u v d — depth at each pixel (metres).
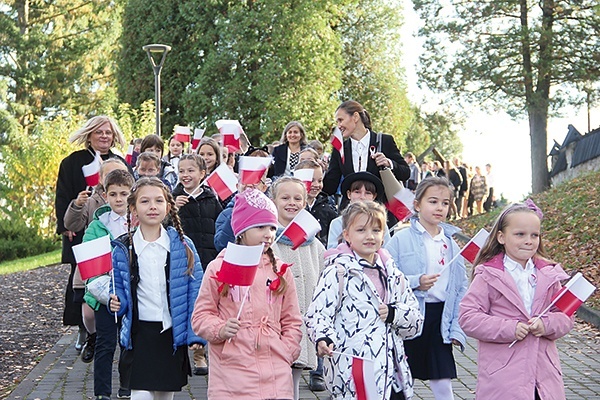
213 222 9.72
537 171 37.22
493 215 27.64
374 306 5.93
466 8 36.09
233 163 12.08
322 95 40.66
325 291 5.89
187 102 41.94
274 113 40.00
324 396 8.57
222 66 40.62
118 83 44.06
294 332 5.84
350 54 47.31
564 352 10.81
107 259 6.55
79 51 52.31
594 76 34.84
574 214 19.53
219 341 5.65
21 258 28.66
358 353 5.86
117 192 7.93
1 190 29.20
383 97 47.47
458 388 8.98
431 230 7.12
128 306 6.61
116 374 9.38
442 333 6.88
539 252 6.07
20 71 51.03
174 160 14.15
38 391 8.80
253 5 41.22
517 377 5.66
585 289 5.69
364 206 5.98
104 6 53.09
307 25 40.41
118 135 10.41
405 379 5.98
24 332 12.70
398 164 9.42
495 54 35.69
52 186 29.42
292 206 7.52
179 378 6.64
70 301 10.31
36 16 53.41
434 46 36.59
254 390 5.61
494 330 5.69
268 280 5.84
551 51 34.97
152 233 6.73
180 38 42.78
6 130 47.66
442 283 6.99
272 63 39.97
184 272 6.67
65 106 52.28
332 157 9.56
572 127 40.12
